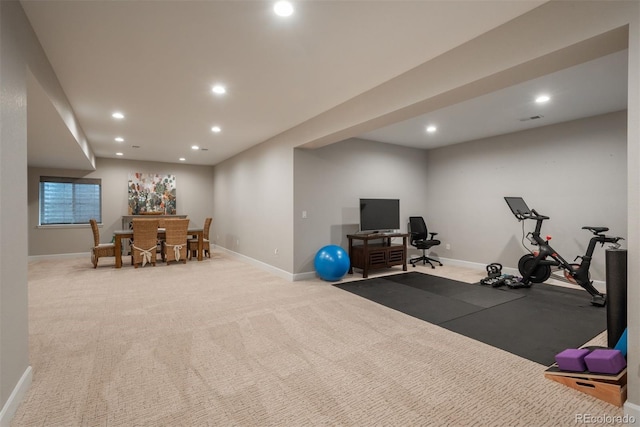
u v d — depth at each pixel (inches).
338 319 133.8
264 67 116.6
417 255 273.9
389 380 87.2
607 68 118.6
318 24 90.0
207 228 299.9
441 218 266.8
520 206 190.2
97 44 99.4
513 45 87.7
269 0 79.5
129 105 155.3
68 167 285.3
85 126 192.4
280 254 216.5
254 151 253.3
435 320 132.9
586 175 184.5
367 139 237.8
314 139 177.3
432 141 245.3
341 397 79.4
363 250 214.1
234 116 174.9
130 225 314.2
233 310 144.9
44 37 94.8
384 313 141.3
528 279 184.4
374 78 126.4
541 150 204.1
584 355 84.7
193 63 113.0
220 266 253.3
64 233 292.4
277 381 86.4
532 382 86.6
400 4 81.2
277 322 130.0
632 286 68.6
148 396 79.1
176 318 134.3
